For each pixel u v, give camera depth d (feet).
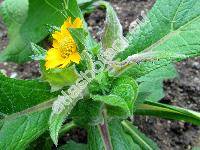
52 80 0.63
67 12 0.65
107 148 0.70
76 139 0.92
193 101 0.95
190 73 0.99
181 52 0.69
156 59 0.60
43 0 0.85
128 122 0.84
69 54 0.59
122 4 1.12
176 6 0.72
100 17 1.10
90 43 0.68
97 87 0.65
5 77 0.65
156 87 0.89
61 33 0.59
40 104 0.69
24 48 0.99
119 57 0.71
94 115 0.69
